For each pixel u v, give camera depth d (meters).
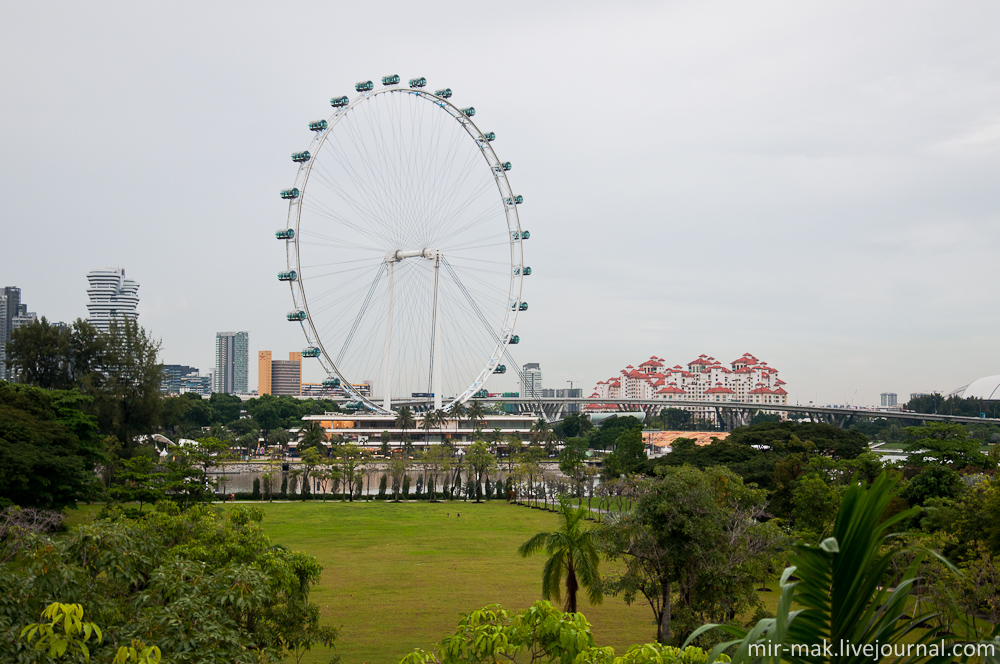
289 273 166.00
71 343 160.50
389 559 86.88
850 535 9.18
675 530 44.59
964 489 73.81
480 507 146.50
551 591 49.41
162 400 159.62
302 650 49.38
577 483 148.25
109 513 54.34
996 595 40.97
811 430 147.75
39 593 21.39
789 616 9.01
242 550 41.50
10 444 78.69
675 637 43.72
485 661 20.66
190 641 21.66
